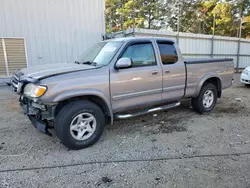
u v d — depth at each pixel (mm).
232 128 4203
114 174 2668
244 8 27094
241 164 2861
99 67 3482
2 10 8891
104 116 3617
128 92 3758
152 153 3195
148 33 11367
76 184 2471
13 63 9430
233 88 8727
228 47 15430
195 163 2900
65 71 3256
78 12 10219
